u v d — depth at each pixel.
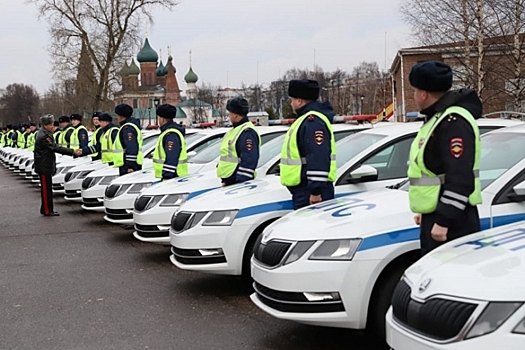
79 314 5.87
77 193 13.23
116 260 8.17
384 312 4.37
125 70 40.16
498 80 21.77
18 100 115.31
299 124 5.72
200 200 6.37
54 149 12.59
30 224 11.56
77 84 41.50
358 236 4.37
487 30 21.22
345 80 66.88
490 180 4.57
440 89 3.87
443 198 3.73
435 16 22.64
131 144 10.70
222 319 5.55
